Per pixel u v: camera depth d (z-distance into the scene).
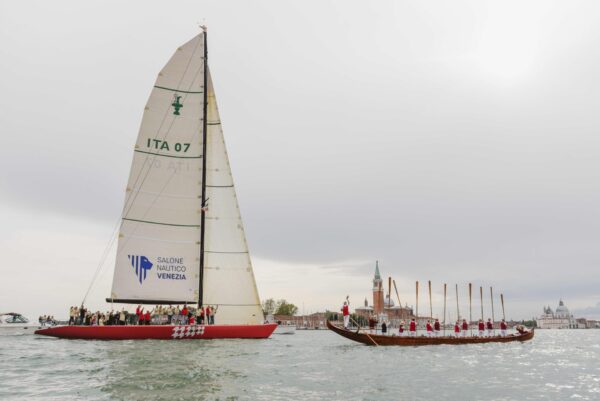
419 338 49.88
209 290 46.00
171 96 45.56
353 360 33.84
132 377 21.78
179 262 44.69
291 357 33.59
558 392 22.28
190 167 45.84
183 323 43.03
